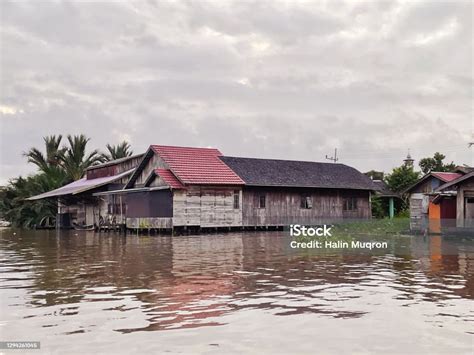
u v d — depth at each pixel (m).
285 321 7.77
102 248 22.08
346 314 8.23
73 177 57.59
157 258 17.12
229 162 39.31
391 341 6.74
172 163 35.16
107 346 6.61
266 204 38.53
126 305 9.02
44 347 6.61
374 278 12.09
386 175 54.06
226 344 6.62
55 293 10.32
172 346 6.55
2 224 63.06
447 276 12.41
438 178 32.56
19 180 57.31
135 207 36.59
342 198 43.09
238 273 13.03
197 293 10.14
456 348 6.45
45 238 31.56
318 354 6.23
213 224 35.19
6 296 10.02
